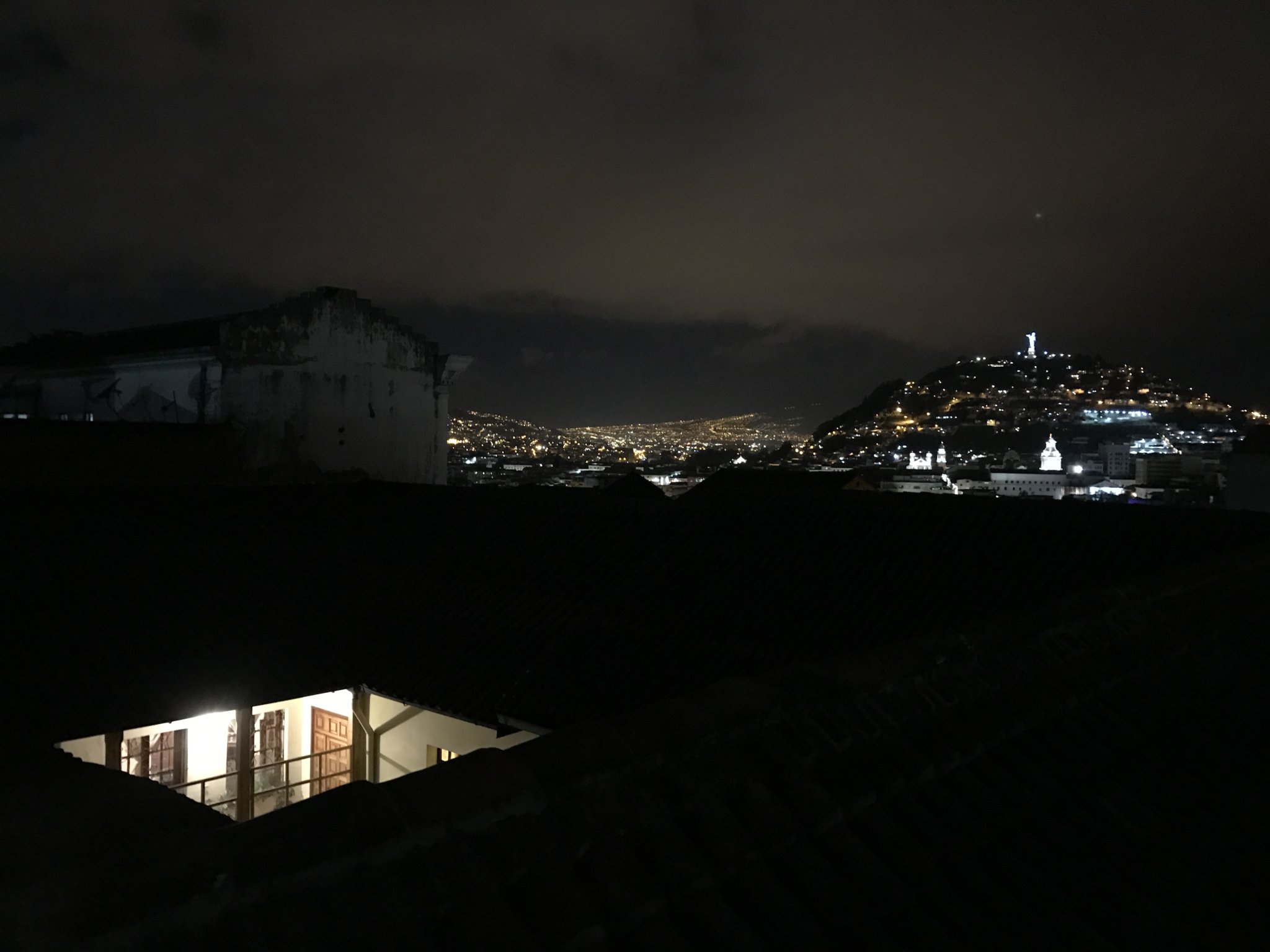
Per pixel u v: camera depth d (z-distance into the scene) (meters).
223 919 2.19
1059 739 4.43
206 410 16.55
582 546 12.56
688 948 2.62
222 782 11.10
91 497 13.22
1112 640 5.51
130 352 17.55
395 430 19.33
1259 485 34.91
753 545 11.44
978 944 3.01
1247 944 3.35
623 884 2.74
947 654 4.70
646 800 3.11
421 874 2.52
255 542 13.33
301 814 2.52
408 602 12.03
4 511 12.29
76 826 4.46
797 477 38.78
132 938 2.03
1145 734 4.70
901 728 4.05
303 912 2.28
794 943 2.79
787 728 3.77
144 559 12.09
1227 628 6.31
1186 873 3.68
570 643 10.26
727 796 3.30
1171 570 7.08
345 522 14.64
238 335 16.44
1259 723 5.14
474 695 9.82
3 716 8.66
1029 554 10.00
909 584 9.95
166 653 10.27
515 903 2.58
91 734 8.78
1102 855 3.68
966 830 3.59
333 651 10.98
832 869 3.14
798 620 9.79
